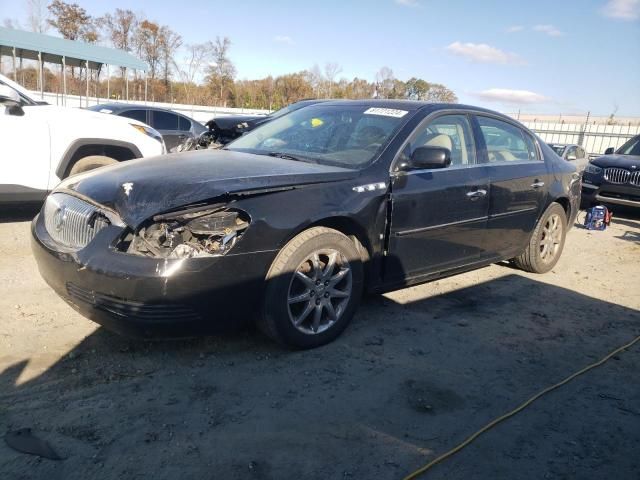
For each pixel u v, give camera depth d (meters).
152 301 2.94
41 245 3.39
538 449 2.74
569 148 13.97
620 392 3.37
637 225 9.62
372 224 3.78
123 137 6.62
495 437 2.81
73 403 2.84
